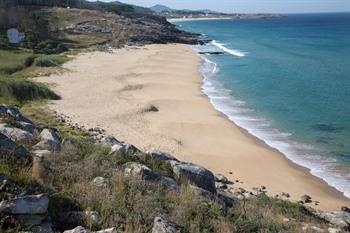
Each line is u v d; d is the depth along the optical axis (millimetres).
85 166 10133
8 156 9000
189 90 42219
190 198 9500
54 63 51719
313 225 12023
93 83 41719
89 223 7281
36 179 8172
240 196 15836
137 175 10219
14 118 14344
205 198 10125
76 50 69938
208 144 26172
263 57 69188
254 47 87188
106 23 104062
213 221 8430
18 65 48406
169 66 57219
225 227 8242
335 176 21938
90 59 59312
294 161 23969
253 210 10977
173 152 23781
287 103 37344
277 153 25172
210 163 22969
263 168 22844
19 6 102062
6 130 12242
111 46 78000
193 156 23672
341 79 48469
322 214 15031
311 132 29047
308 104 36875
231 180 20641
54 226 6969
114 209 7977
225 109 35281
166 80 46625
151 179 10523
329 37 112625
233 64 61469
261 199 14500
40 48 67812
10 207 6656
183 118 31672
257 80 48500
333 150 25531
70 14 108625
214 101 38094
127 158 11938
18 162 8969
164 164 12477
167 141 25656
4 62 49156
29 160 9469
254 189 19422
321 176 21969
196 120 31312
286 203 14578
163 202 8914
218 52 76438
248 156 24469
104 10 139250
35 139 12242
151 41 91938
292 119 32250
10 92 31969
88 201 8102
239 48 85625
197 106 35719
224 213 9398
